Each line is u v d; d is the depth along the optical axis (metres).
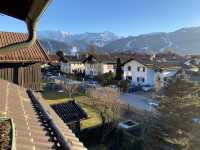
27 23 2.99
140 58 57.97
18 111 6.14
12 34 16.56
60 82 50.62
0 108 5.77
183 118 21.48
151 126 22.61
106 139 23.97
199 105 22.05
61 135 4.90
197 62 73.38
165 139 20.72
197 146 20.19
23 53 14.88
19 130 4.75
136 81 55.41
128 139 23.41
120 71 56.75
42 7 2.45
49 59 15.43
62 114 20.80
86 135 23.23
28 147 4.12
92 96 35.50
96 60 66.69
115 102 28.94
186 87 23.34
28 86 15.19
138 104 37.16
